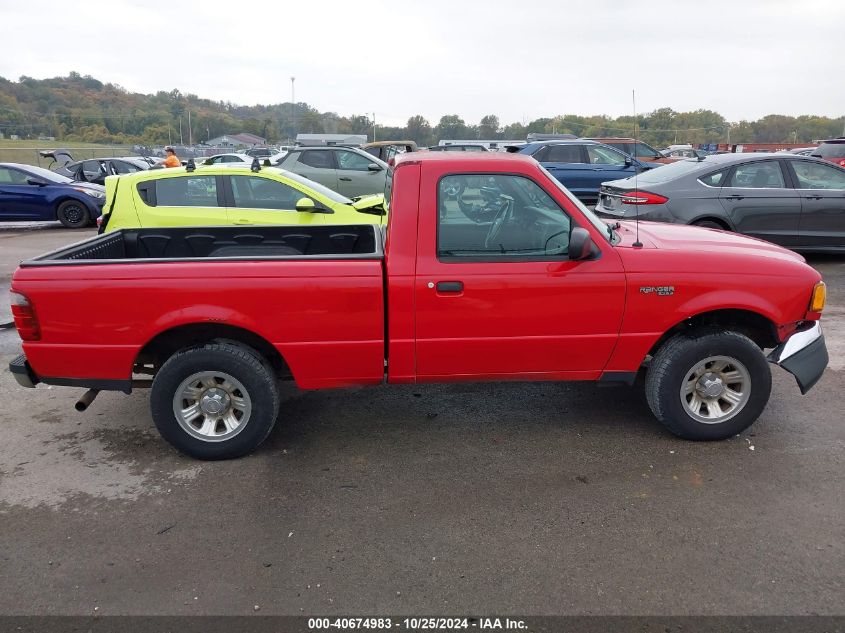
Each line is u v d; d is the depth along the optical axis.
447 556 3.11
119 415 4.74
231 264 3.75
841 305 7.22
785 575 2.93
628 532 3.26
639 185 8.66
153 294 3.72
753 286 3.89
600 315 3.87
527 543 3.19
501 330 3.86
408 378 4.00
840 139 18.64
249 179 7.52
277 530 3.33
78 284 3.71
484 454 4.09
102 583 2.95
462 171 3.77
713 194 8.44
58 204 15.01
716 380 4.05
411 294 3.76
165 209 7.31
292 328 3.80
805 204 8.51
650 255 3.89
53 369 3.84
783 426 4.39
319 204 7.48
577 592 2.85
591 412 4.67
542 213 3.83
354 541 3.23
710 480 3.73
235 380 3.91
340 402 4.92
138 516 3.47
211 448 4.00
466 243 3.81
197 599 2.84
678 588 2.86
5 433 4.46
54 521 3.43
